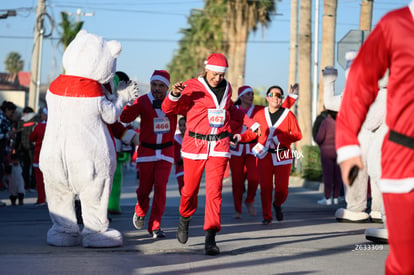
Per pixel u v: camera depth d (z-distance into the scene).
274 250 7.42
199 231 9.16
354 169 3.57
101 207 7.39
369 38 3.62
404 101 3.57
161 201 8.42
